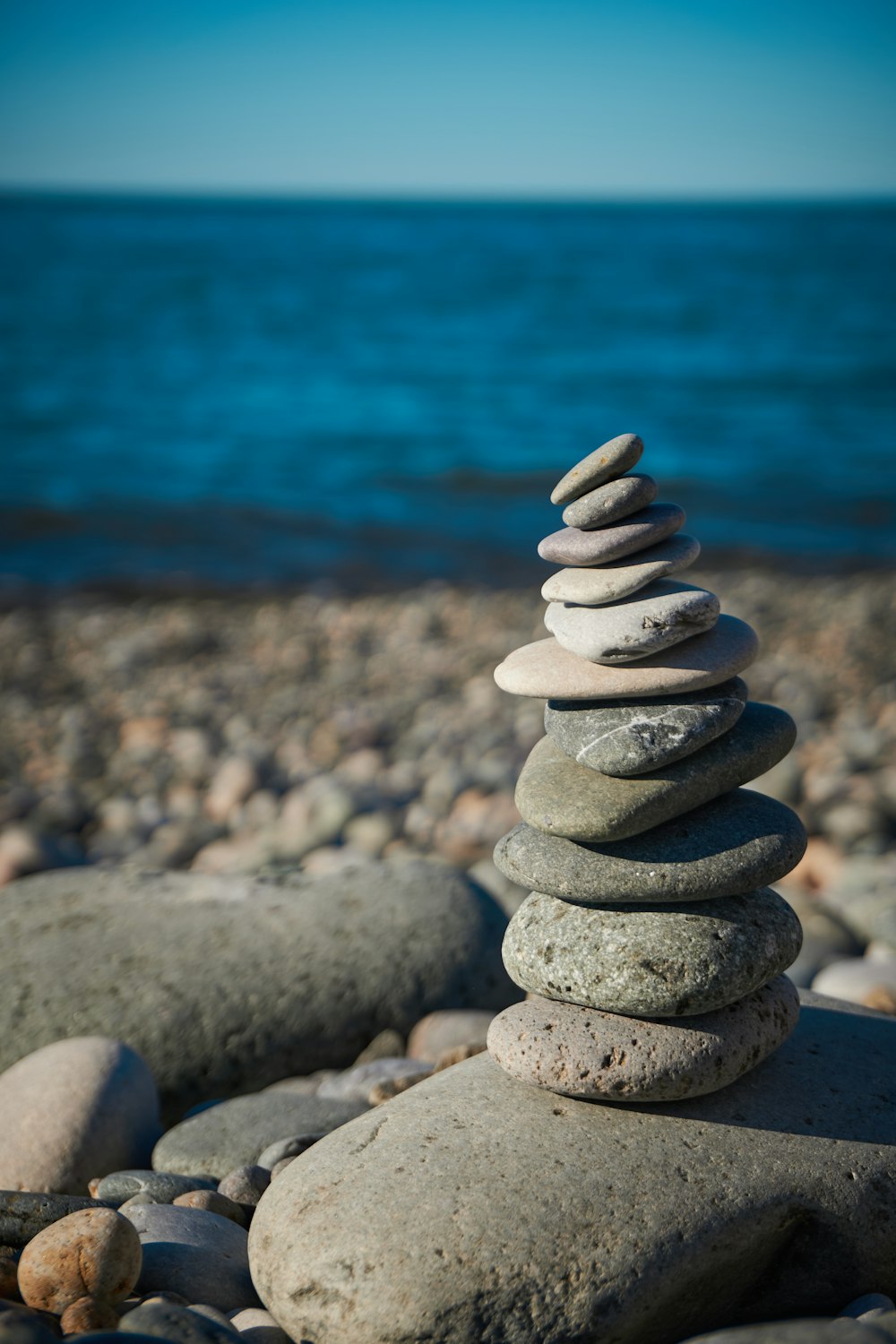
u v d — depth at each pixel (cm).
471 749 242
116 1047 111
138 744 259
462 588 406
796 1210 89
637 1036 91
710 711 92
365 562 443
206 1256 91
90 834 211
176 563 441
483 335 979
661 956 91
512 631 350
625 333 976
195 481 561
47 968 123
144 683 309
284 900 129
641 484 93
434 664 319
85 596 397
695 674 92
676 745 92
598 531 93
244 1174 99
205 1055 119
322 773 233
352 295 1262
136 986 121
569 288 1327
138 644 340
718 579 405
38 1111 106
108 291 1273
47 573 426
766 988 96
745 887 92
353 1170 90
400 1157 90
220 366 846
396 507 522
